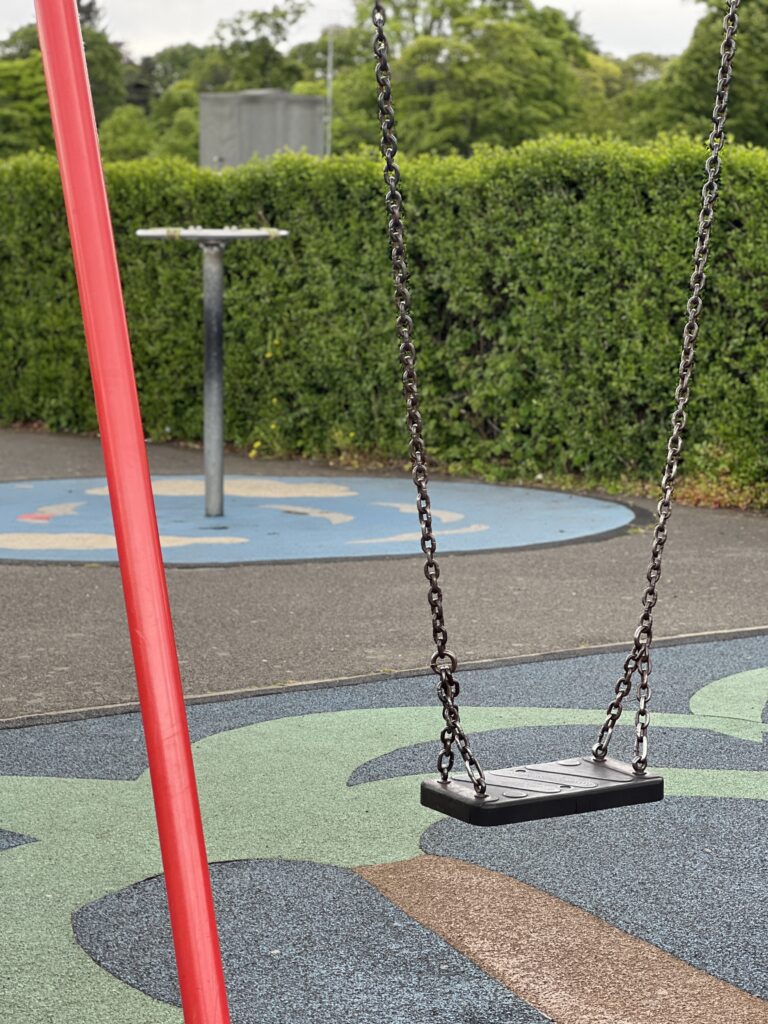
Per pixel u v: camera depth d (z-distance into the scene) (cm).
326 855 402
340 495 1205
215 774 474
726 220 1122
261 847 408
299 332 1423
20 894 372
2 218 1694
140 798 448
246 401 1488
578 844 413
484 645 659
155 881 382
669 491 366
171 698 247
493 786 336
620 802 337
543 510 1117
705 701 566
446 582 815
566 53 7038
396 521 1056
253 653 641
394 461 1414
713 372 1141
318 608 741
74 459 1455
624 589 794
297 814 436
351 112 6125
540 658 634
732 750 502
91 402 1664
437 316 1340
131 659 629
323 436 1444
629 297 1184
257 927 352
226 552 914
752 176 1100
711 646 661
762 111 5206
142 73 10575
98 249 248
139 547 247
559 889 379
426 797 339
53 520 1061
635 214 1173
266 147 2638
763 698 571
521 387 1283
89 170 249
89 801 445
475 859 400
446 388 1348
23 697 563
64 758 488
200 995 243
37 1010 306
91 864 393
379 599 765
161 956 335
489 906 366
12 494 1206
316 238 1390
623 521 1054
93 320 248
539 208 1227
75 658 630
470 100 5706
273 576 832
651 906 367
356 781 468
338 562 877
